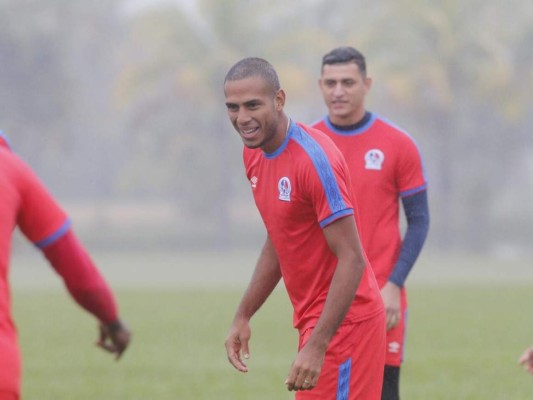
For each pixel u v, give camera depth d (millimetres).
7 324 16688
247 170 23906
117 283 134625
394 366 31250
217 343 67562
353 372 23984
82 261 17266
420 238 31188
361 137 31562
